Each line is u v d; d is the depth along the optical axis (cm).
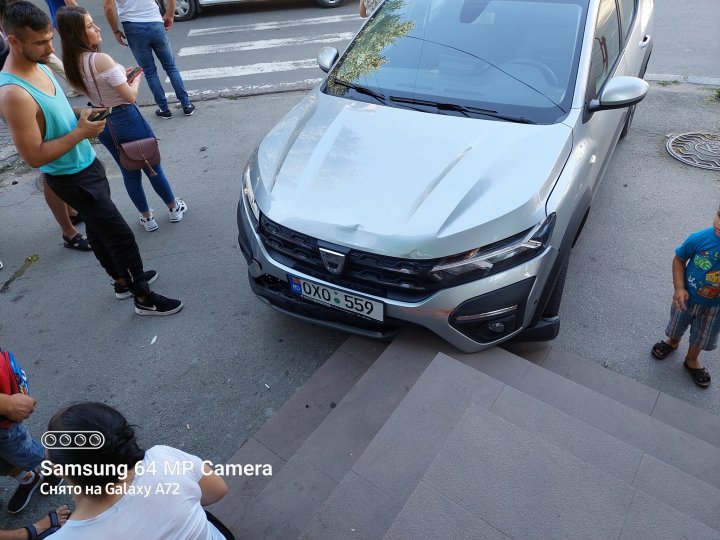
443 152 279
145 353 335
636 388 286
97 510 141
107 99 362
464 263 245
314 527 202
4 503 264
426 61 339
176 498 149
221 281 389
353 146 293
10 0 398
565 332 328
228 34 892
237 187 501
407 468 218
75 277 407
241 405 300
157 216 467
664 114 573
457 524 186
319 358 323
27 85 266
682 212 425
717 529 194
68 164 298
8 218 481
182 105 638
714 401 288
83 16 328
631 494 193
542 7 343
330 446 250
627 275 367
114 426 140
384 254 247
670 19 821
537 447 209
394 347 286
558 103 302
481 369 271
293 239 269
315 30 883
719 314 269
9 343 349
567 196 270
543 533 183
